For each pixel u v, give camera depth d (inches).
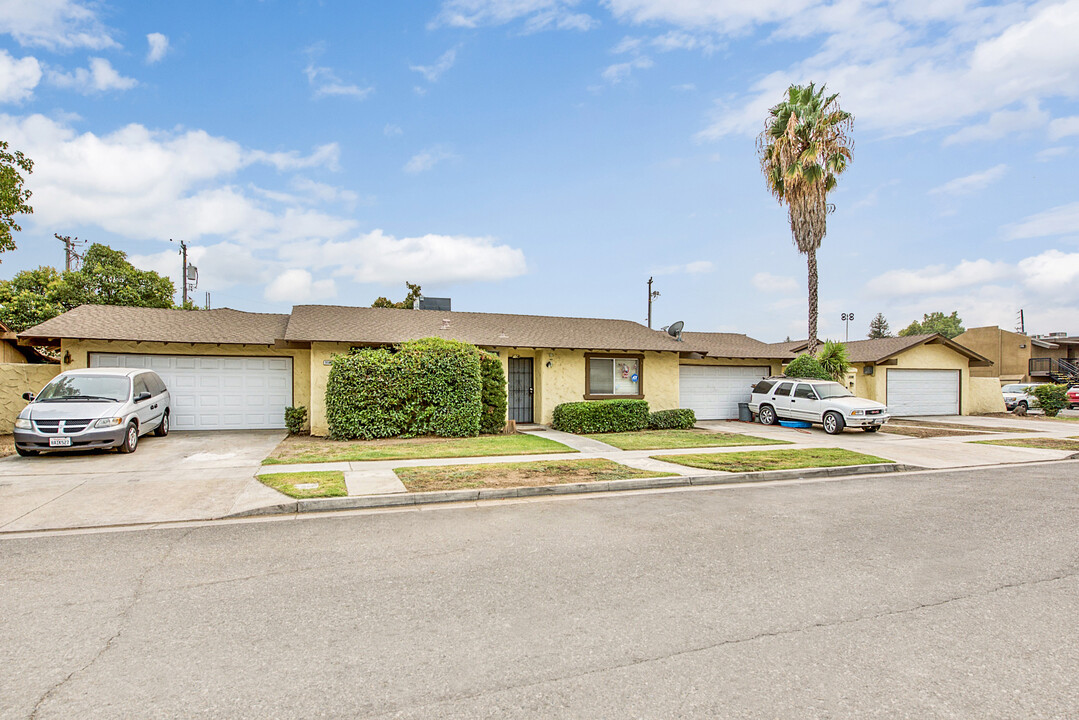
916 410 921.5
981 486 362.3
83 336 572.1
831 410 665.0
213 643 143.9
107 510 283.7
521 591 179.6
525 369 732.0
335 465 405.7
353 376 556.1
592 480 357.4
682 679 126.4
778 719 111.3
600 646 142.3
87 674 128.4
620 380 753.0
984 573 195.8
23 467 395.5
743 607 166.7
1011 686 123.6
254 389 645.9
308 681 125.8
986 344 1601.9
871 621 157.2
